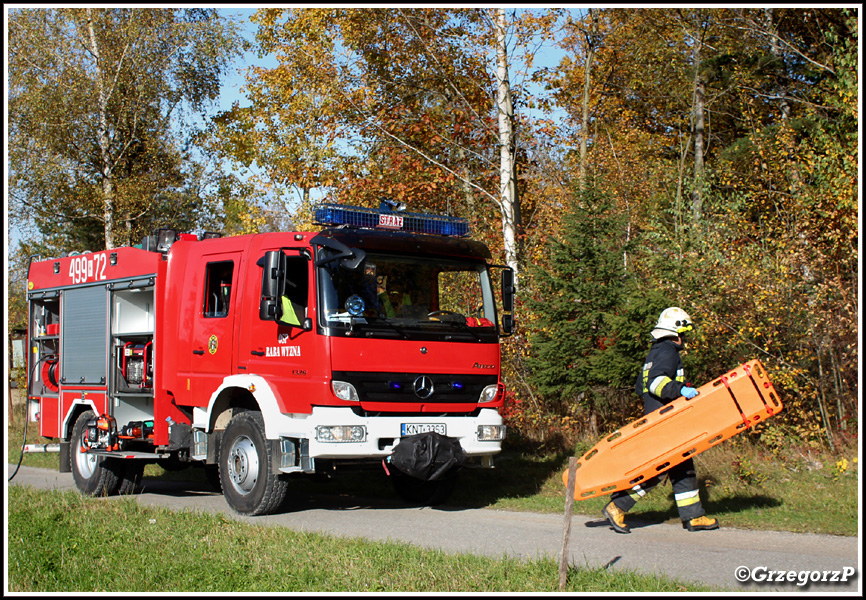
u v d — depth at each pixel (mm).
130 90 25688
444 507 9539
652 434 6684
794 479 9484
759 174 14477
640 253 13945
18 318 22875
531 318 13297
